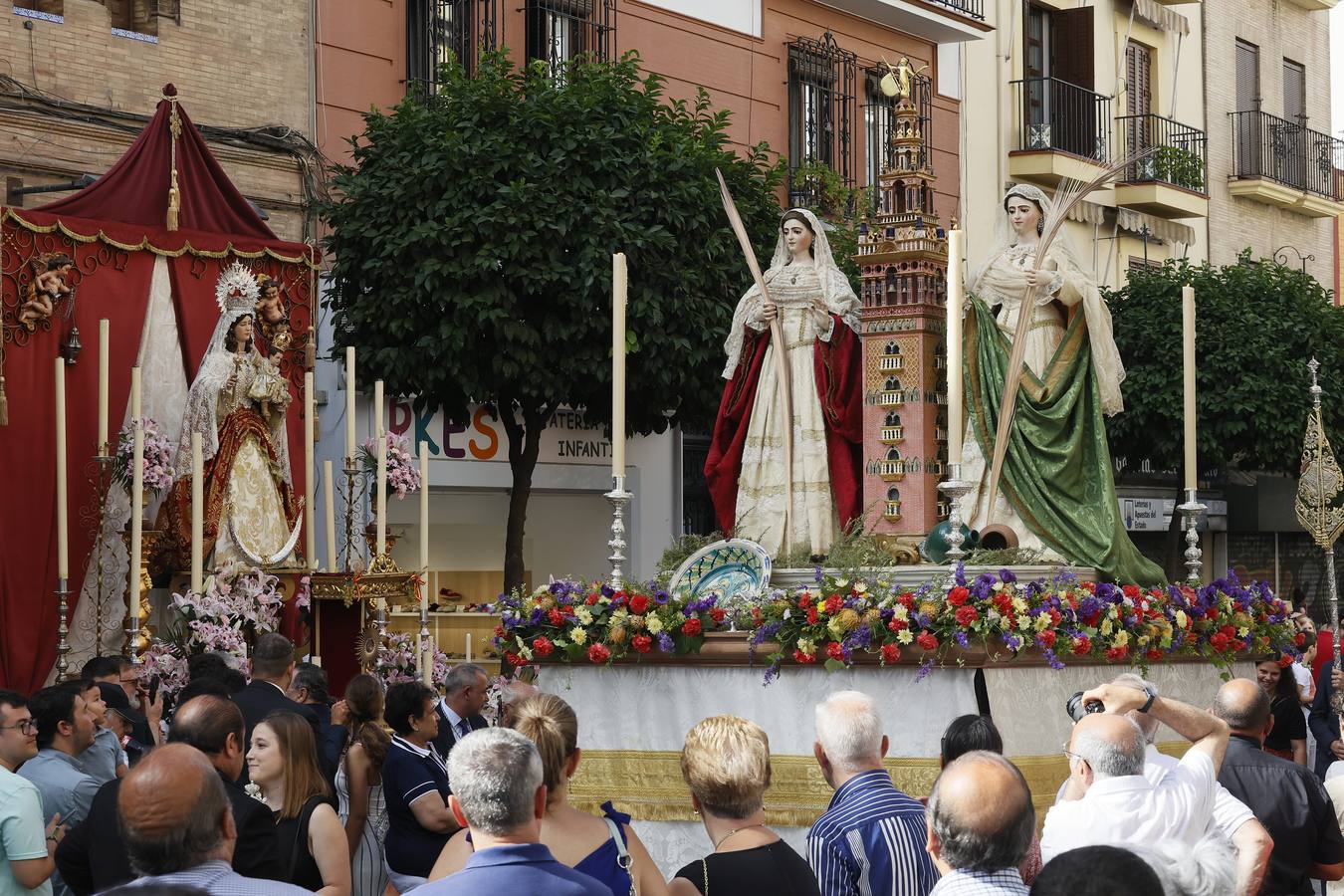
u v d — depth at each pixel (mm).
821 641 8375
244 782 7102
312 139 16578
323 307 15891
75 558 11820
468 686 8438
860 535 9602
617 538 9250
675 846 8828
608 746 9031
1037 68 25516
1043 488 9586
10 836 5852
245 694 7598
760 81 21281
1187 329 10188
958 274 8781
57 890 6590
